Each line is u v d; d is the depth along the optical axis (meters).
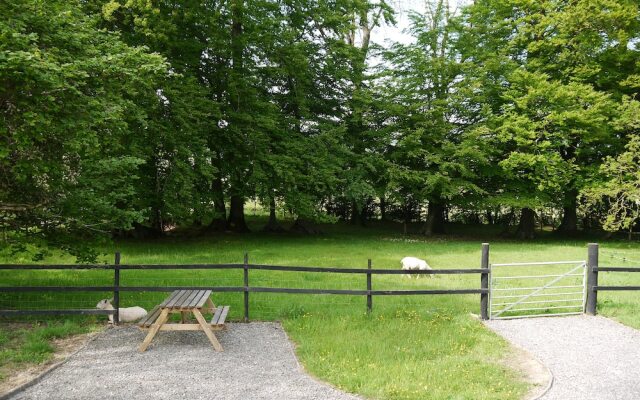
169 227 25.42
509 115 23.78
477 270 9.00
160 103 16.45
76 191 8.95
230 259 15.52
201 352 6.89
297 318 8.60
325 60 24.91
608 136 23.17
